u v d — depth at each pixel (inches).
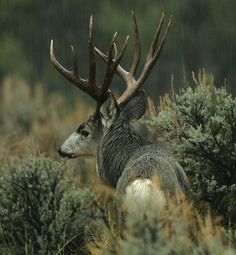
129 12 3361.2
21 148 1424.7
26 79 3334.2
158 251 730.8
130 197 856.3
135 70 1043.9
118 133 975.0
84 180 1256.2
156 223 780.6
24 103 2209.6
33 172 1029.8
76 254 999.0
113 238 853.8
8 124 2060.8
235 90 3157.0
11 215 1012.5
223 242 805.2
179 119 1040.2
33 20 3479.3
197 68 3257.9
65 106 2603.3
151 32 3275.1
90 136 1027.9
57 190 1029.8
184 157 1021.2
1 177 1049.5
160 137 1087.6
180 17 3326.8
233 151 1006.4
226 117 1010.7
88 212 992.2
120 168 966.4
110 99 976.3
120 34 3289.9
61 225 995.3
